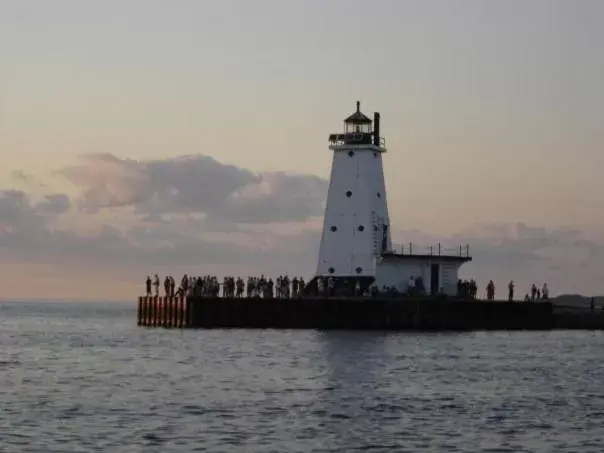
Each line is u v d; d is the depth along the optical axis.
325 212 148.62
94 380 84.00
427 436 59.06
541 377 89.75
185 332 142.50
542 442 57.81
